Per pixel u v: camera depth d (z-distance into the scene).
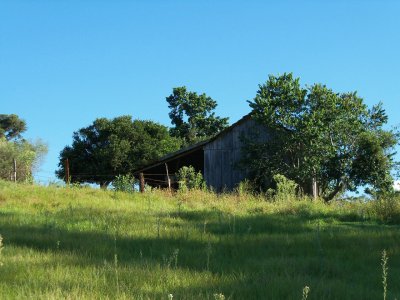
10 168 42.34
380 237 12.82
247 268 8.88
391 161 30.92
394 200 18.38
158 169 39.19
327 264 9.34
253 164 32.16
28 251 9.79
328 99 31.23
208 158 34.81
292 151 32.19
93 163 56.25
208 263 9.02
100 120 57.75
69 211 17.81
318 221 16.06
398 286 7.88
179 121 77.25
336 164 30.70
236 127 34.75
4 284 6.82
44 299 6.08
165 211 19.03
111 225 14.44
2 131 74.69
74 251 9.84
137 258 9.53
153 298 6.40
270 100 32.03
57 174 57.12
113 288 6.78
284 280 7.79
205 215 17.83
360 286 7.70
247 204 21.25
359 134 31.02
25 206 19.41
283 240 12.43
